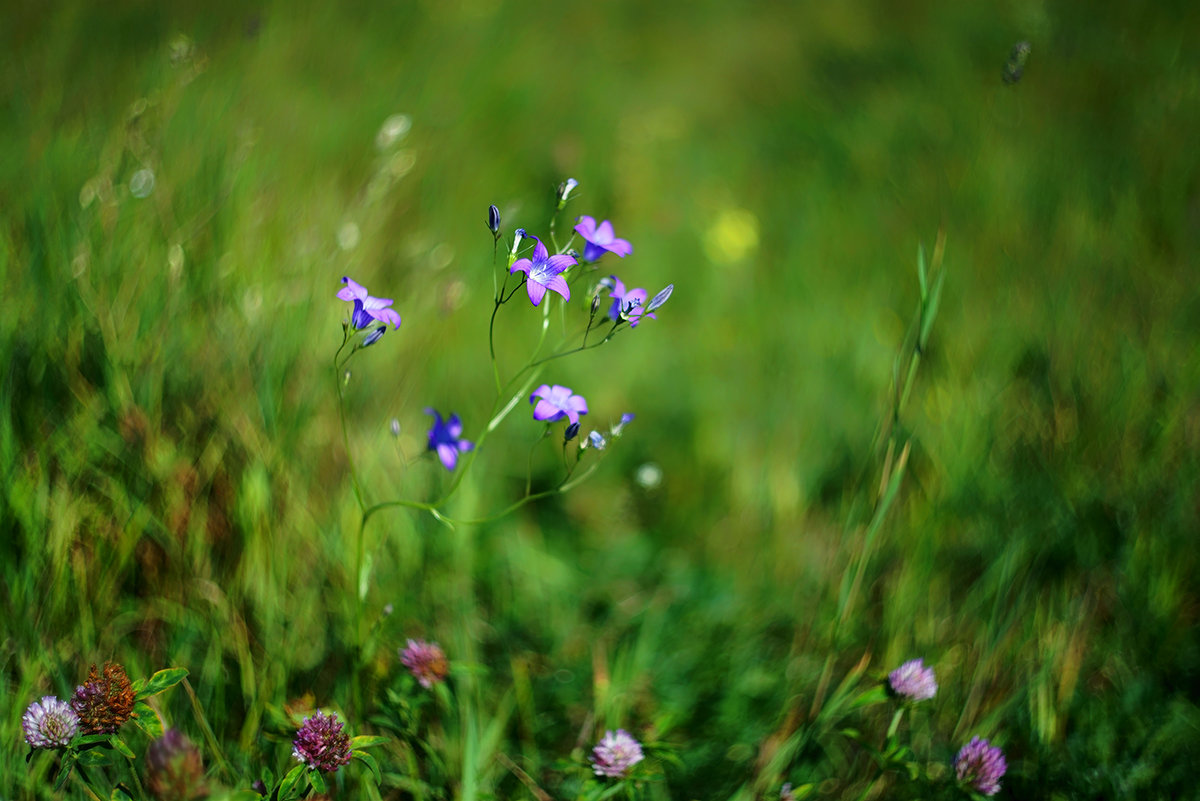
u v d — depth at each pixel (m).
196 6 2.14
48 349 1.39
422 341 1.58
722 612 1.47
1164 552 1.45
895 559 1.48
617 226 2.06
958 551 1.49
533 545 1.52
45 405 1.39
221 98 1.62
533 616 1.47
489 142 2.13
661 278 1.99
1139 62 2.47
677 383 1.71
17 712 1.27
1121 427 1.53
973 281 1.83
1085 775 1.33
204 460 1.40
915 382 1.63
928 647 1.42
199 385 1.42
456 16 2.71
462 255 1.73
